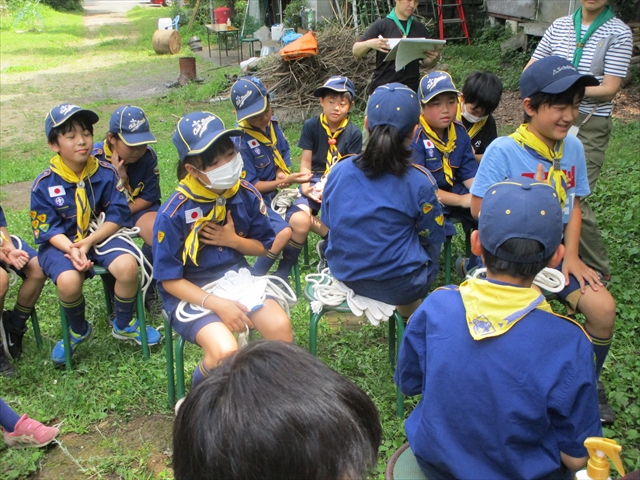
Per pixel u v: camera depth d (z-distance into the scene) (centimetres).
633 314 359
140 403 317
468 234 413
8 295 434
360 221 276
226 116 973
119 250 338
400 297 285
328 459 90
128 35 2305
